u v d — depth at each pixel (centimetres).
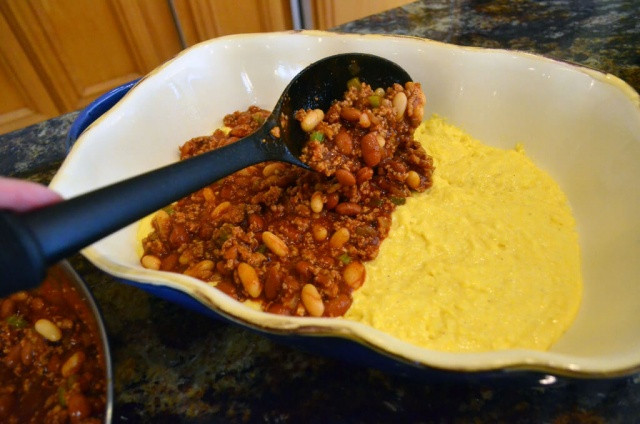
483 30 164
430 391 81
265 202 107
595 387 78
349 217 103
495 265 93
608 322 76
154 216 110
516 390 79
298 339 67
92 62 235
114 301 98
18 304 95
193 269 96
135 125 112
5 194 56
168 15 237
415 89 108
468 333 82
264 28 261
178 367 87
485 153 117
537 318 84
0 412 81
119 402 82
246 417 80
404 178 108
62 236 52
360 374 84
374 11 277
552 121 108
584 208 100
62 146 140
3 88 225
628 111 93
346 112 101
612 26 160
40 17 210
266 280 92
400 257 98
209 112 129
